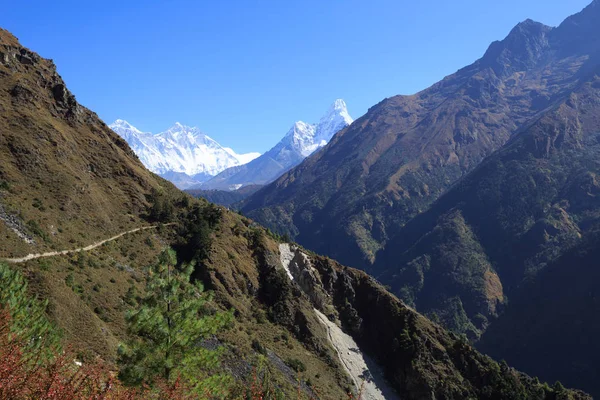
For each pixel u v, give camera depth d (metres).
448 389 64.62
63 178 61.34
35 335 19.52
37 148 62.19
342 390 58.00
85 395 13.49
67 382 13.16
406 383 66.06
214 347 47.75
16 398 11.80
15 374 12.24
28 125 64.88
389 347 71.88
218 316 23.12
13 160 58.19
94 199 63.97
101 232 59.41
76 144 72.69
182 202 80.69
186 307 22.00
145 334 21.42
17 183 55.19
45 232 49.50
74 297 37.88
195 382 20.31
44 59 82.12
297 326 66.50
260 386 20.50
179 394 18.03
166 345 21.08
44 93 75.12
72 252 49.16
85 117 82.38
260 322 62.84
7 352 13.14
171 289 22.02
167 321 21.69
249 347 52.44
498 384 67.25
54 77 79.88
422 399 63.88
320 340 66.31
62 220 54.88
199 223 70.44
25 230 46.75
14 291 23.11
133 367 19.58
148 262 59.44
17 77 71.94
